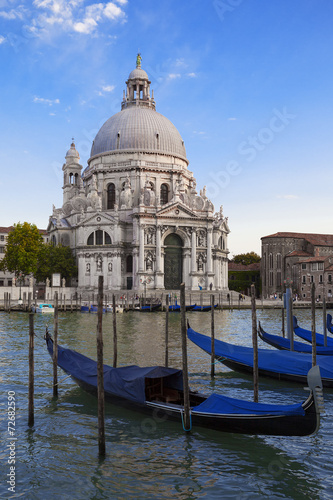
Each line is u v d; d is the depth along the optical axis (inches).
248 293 5457.7
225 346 1139.3
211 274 3981.3
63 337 1713.8
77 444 693.3
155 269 3794.3
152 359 1275.8
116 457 652.1
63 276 4025.6
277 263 5044.3
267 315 2979.8
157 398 818.2
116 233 3846.0
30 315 770.8
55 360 924.6
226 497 554.3
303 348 1246.3
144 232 3791.8
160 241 3826.3
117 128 4367.6
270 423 660.1
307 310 3646.7
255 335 866.8
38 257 3912.4
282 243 5059.1
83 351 1400.1
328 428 763.4
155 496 556.4
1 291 3398.1
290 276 4911.4
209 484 582.2
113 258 3833.7
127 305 3061.0
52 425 767.7
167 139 4389.8
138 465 629.6
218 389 992.2
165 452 666.8
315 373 629.9
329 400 927.7
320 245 4928.6
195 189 4606.3
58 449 676.1
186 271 3941.9
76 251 4084.6
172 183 4276.6
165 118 4569.4
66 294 3754.9
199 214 4023.1
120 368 869.2
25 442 700.0
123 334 1808.6
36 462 636.1
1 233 5068.9
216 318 2642.7
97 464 631.8
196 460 642.8
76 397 917.2
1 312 2883.9
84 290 3826.3
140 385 786.8
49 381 1032.8
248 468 621.9
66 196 4950.8
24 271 3762.3
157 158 4301.2
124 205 3983.8
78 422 781.3
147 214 3767.2
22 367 1171.9
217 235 4239.7
